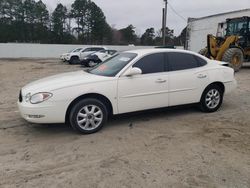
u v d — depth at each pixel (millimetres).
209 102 6586
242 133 5285
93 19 72188
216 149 4578
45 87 5066
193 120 6082
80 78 5441
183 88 6102
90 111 5281
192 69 6266
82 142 4934
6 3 64188
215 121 6008
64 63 27875
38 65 24781
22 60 34281
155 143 4848
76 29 72688
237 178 3705
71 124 5207
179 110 6863
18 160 4281
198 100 6410
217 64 6746
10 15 64875
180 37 63188
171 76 5941
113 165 4078
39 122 5012
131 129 5551
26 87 5445
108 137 5145
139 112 5781
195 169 3939
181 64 6164
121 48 43344
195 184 3572
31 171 3938
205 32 28812
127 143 4863
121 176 3768
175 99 6047
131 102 5586
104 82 5332
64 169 3984
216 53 15211
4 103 7988
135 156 4355
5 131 5559
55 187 3525
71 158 4324
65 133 5383
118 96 5445
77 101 5199
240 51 14953
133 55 5859
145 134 5273
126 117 6312
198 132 5352
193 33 30844
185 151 4516
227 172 3855
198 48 30031
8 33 61844
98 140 5012
